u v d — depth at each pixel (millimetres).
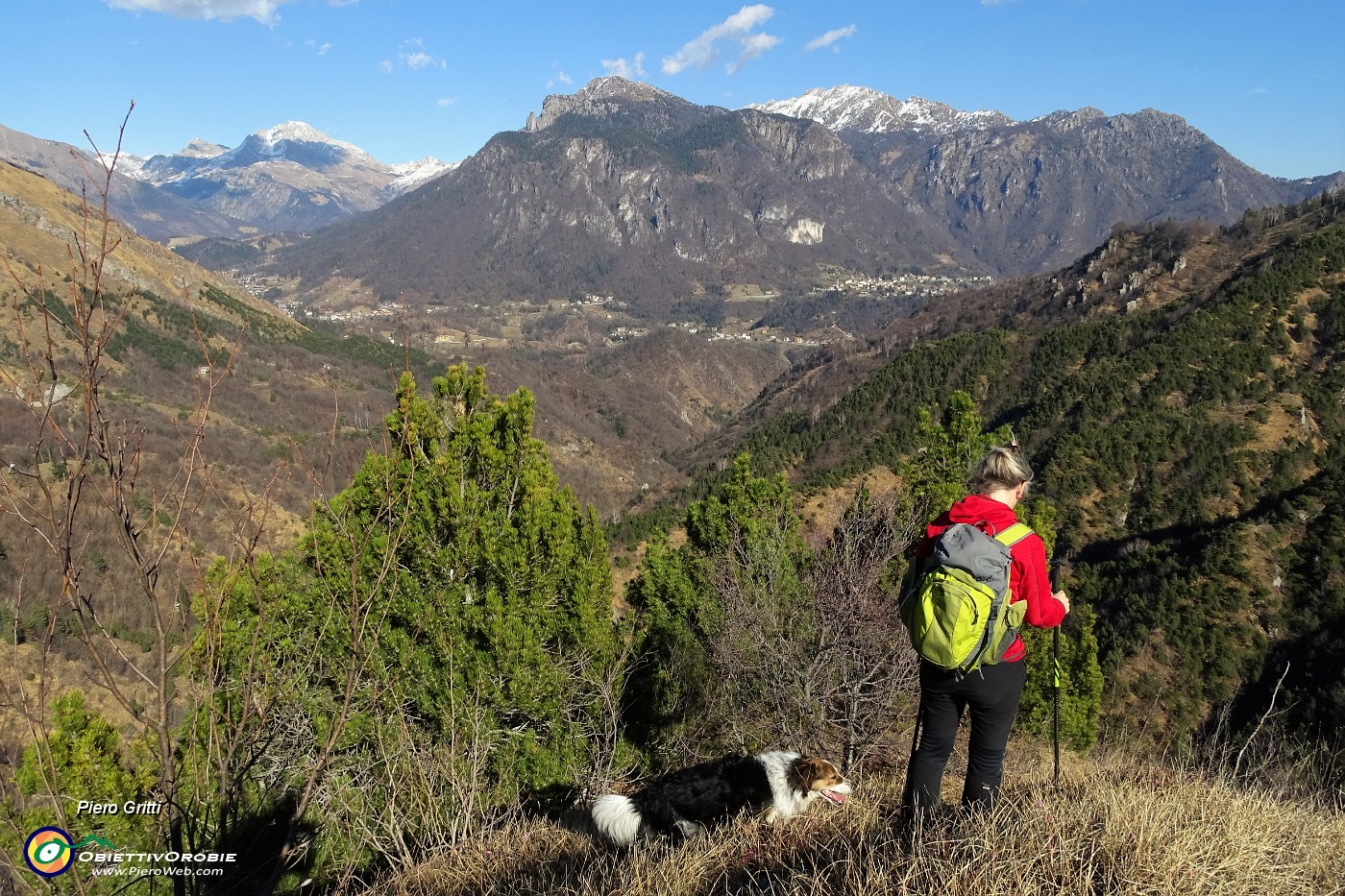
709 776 4398
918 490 10172
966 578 3203
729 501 11242
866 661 7062
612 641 7578
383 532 6742
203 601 3109
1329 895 3012
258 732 3420
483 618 6824
